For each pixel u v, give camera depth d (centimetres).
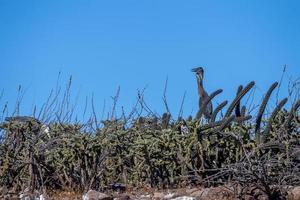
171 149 2231
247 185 1980
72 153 2228
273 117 2200
